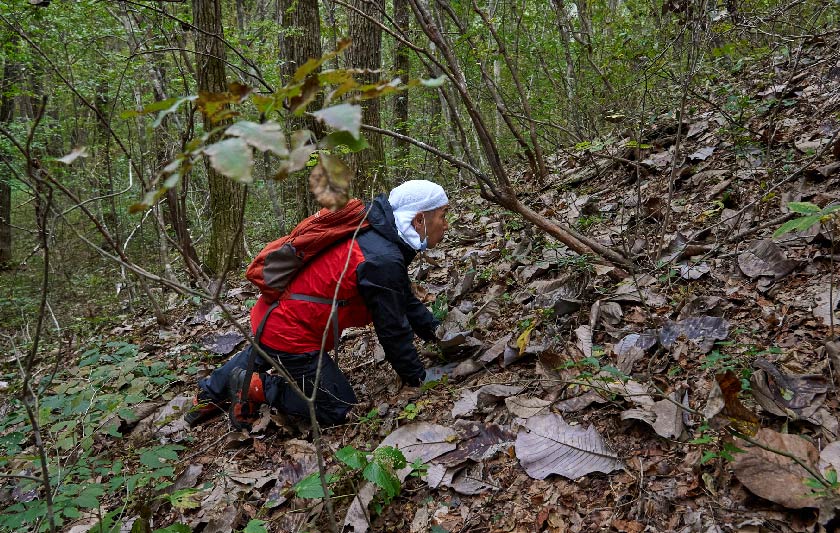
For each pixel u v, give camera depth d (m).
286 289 2.70
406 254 2.69
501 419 2.38
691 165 3.97
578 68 5.77
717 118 4.32
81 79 7.56
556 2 5.83
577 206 4.18
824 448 1.73
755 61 4.65
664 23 4.56
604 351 2.48
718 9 3.76
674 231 3.38
